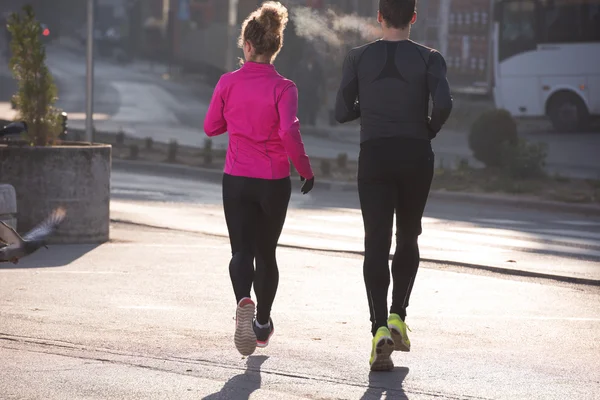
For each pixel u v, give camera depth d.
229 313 11.11
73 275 13.34
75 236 16.39
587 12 45.97
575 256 17.08
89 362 8.66
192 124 52.62
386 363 8.51
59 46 159.00
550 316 11.54
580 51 46.16
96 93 75.25
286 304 11.91
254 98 8.48
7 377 8.11
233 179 8.60
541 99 47.09
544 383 8.35
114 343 9.42
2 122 29.69
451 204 26.36
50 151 16.11
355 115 8.96
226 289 12.62
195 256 15.34
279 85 8.51
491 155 31.72
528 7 47.22
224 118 8.71
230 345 9.46
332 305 11.89
